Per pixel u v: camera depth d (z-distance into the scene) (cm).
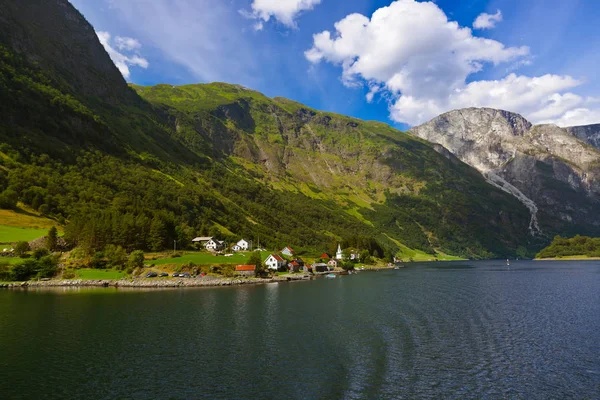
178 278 12331
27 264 11925
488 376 3816
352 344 4916
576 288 11006
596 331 5578
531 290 10588
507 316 6706
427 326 5922
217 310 7356
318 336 5319
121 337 5269
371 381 3700
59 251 13650
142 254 13375
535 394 3394
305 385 3609
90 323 6153
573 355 4447
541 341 5050
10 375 3856
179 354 4512
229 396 3375
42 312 7094
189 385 3606
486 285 12094
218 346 4838
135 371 3959
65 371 3959
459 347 4778
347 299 8900
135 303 8188
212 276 13100
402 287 11612
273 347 4788
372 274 18238
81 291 10338
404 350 4659
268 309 7488
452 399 3303
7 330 5666
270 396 3372
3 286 11181
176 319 6481
